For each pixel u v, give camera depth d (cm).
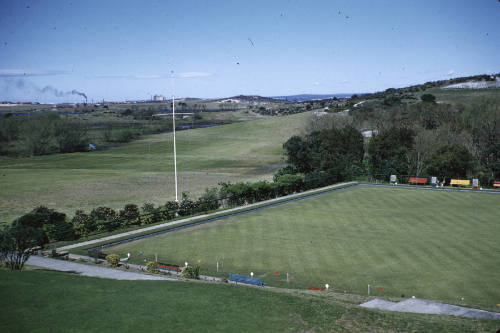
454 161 6806
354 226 4147
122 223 4356
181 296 1803
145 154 12006
